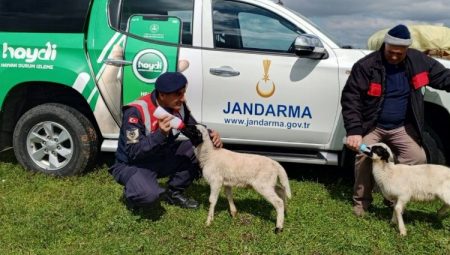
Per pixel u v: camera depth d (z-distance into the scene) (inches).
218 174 143.4
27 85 186.4
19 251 126.6
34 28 184.1
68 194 170.4
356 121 153.0
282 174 142.7
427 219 157.0
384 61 152.0
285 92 177.3
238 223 147.4
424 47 243.0
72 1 183.5
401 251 132.2
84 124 185.3
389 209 165.0
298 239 136.2
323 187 188.1
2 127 192.1
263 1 180.1
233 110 179.8
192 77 178.2
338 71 175.5
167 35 179.9
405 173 141.5
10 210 152.7
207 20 179.3
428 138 176.7
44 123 186.2
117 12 181.8
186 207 159.0
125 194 150.3
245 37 179.6
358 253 130.0
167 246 130.3
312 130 179.8
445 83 150.6
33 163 189.9
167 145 152.8
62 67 180.2
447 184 138.4
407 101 154.6
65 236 135.7
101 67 179.5
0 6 186.1
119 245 129.3
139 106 145.9
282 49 179.0
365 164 155.3
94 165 202.1
